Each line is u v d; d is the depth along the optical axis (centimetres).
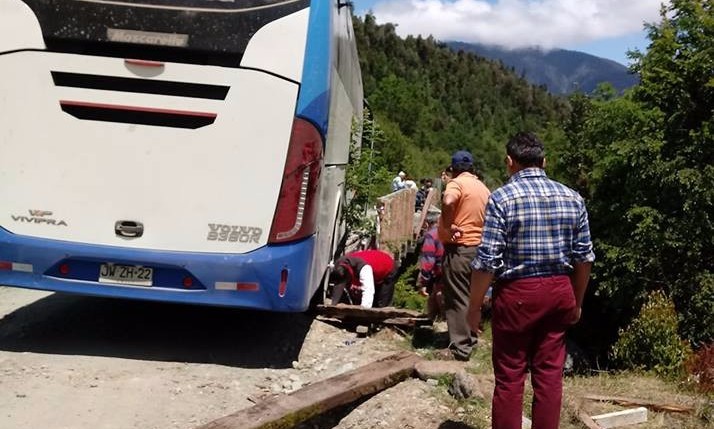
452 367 575
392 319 749
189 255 575
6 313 721
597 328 1365
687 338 1159
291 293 590
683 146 1222
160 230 579
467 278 650
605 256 1260
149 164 575
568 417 517
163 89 571
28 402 495
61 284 582
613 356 866
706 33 1274
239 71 570
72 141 573
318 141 588
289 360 639
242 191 579
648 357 799
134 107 571
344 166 945
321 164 596
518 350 423
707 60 1227
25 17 564
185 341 663
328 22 595
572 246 421
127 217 578
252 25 569
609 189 1342
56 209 577
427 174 6756
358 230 1280
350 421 507
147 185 576
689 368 733
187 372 582
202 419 494
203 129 573
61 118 571
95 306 762
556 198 416
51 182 575
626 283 1221
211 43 565
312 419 502
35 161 575
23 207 578
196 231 579
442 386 556
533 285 411
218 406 519
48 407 490
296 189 582
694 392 634
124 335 667
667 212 1210
